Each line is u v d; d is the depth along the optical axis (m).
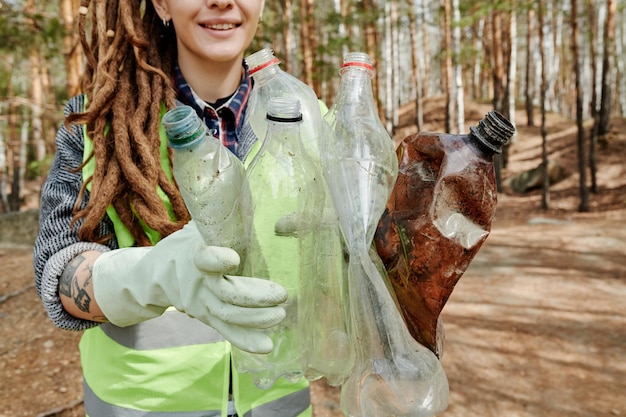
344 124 0.85
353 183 0.82
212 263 0.75
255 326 0.78
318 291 0.89
